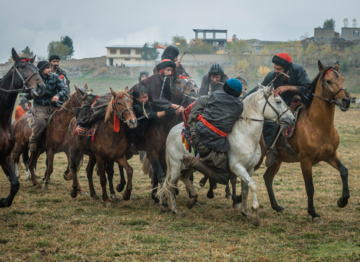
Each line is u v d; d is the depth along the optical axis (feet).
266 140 24.61
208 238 20.74
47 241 19.94
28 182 34.55
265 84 26.23
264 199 28.50
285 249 19.12
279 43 251.39
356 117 99.25
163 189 24.73
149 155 26.55
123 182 29.35
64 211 25.57
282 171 39.06
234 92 21.97
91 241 20.26
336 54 236.43
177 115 26.58
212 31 357.20
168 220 23.91
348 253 18.26
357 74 214.07
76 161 28.81
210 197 28.58
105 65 271.28
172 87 27.17
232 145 22.17
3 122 22.94
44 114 31.71
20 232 21.43
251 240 20.30
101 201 28.40
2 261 17.85
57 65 36.27
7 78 23.41
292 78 24.94
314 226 22.56
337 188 31.42
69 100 30.94
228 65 231.30
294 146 23.71
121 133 25.64
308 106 23.24
